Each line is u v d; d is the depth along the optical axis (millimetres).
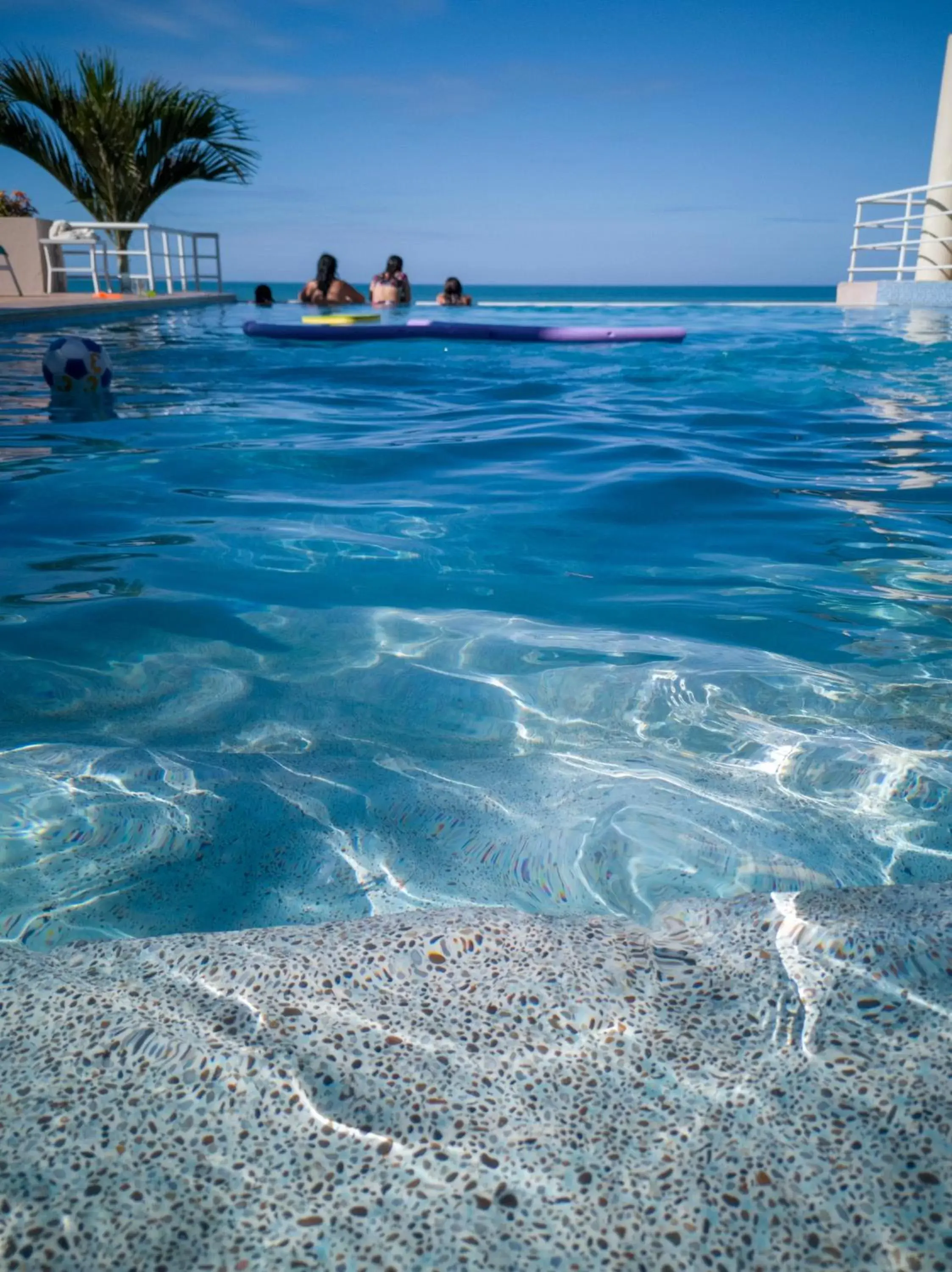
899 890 970
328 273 14688
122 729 1515
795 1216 602
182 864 1143
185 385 5562
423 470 3391
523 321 11133
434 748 1458
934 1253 577
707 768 1386
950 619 2008
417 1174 635
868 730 1505
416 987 824
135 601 2088
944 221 13383
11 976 837
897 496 3020
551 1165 642
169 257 14867
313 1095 699
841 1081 706
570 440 3930
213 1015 782
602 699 1628
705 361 6781
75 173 14312
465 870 1132
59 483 3162
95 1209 606
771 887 1088
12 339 7801
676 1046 752
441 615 2035
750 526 2695
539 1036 766
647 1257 580
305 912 1054
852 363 6617
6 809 1263
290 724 1536
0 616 1992
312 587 2197
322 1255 580
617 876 1110
